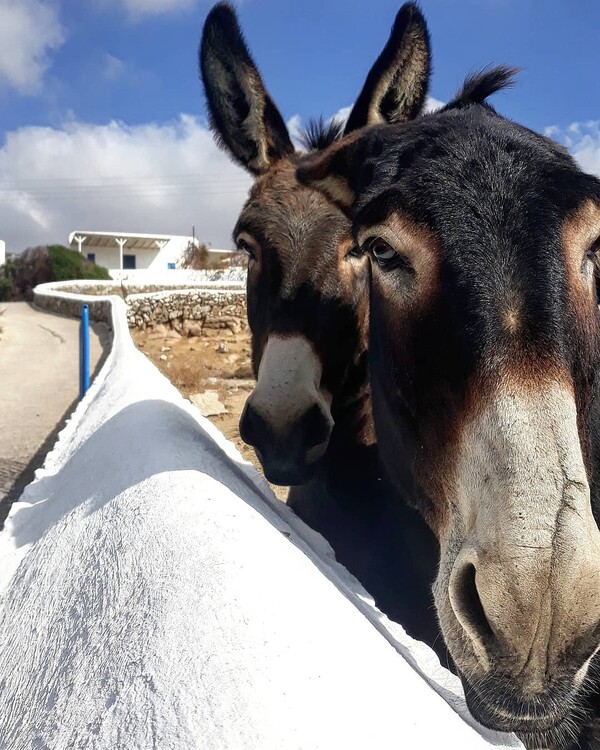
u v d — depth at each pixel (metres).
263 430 0.78
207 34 0.96
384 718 0.28
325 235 0.84
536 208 0.42
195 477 0.54
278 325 0.83
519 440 0.37
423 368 0.48
